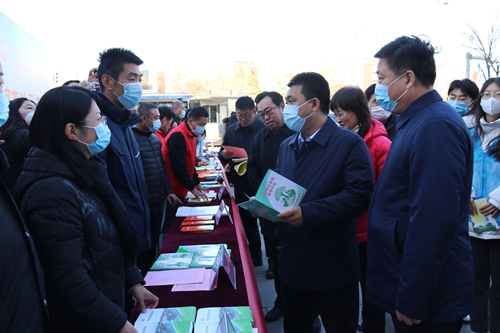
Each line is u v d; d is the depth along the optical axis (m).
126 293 1.34
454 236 1.15
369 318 1.95
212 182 4.01
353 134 1.61
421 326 1.17
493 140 2.13
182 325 1.17
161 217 2.97
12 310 0.81
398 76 1.25
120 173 1.88
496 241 2.10
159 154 2.88
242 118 3.54
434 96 1.22
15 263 0.82
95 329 0.99
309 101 1.62
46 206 0.94
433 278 1.05
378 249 1.27
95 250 1.05
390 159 1.27
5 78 2.88
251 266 1.86
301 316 1.72
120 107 2.00
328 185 1.59
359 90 2.03
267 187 1.56
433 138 1.09
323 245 1.56
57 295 0.94
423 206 1.07
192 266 1.70
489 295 2.17
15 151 1.87
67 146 1.05
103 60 1.89
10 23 3.07
